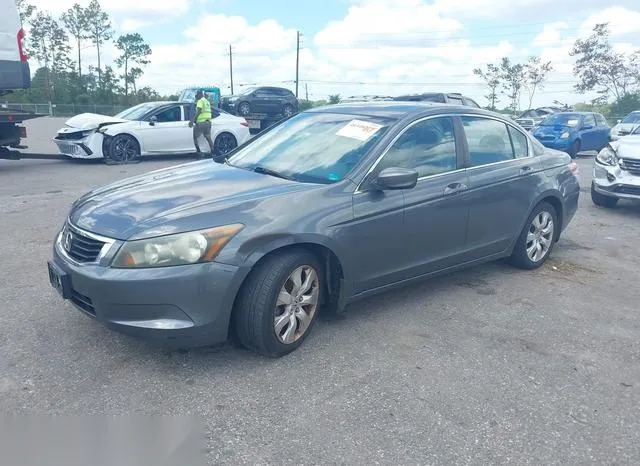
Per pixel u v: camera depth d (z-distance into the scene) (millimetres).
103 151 13234
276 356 3783
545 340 4234
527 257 5723
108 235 3473
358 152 4336
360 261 4133
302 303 3879
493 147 5312
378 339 4133
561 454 2924
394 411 3234
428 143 4691
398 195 4312
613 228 8016
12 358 3680
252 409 3209
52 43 69812
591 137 19703
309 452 2859
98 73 69688
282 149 4789
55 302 4578
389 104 5082
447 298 5000
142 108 14602
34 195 9039
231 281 3465
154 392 3344
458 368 3756
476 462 2834
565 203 5977
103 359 3697
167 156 15500
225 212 3576
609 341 4262
